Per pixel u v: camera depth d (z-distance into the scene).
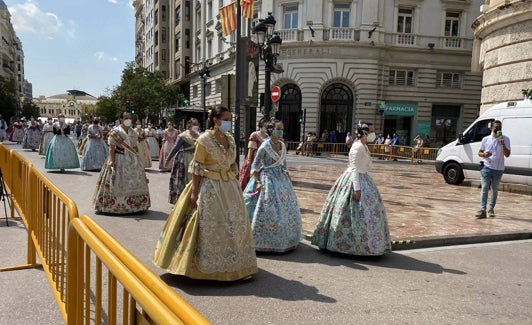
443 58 30.55
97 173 13.34
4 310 3.67
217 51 38.47
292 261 5.34
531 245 6.59
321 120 30.11
